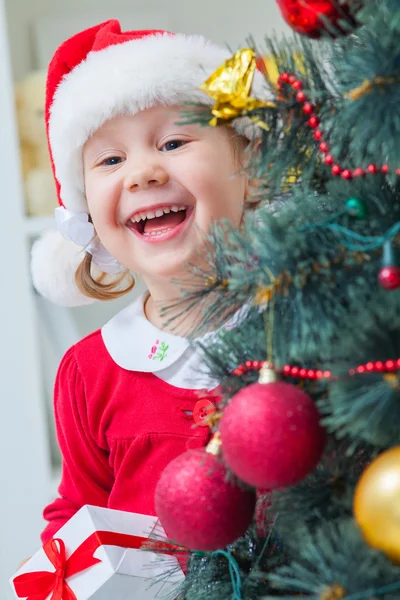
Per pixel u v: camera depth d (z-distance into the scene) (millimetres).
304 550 469
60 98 878
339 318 473
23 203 1353
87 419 953
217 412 549
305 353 483
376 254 477
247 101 522
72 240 970
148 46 832
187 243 842
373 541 429
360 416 431
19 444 1368
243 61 543
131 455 896
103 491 973
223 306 548
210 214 829
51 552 729
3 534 1378
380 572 428
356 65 445
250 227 536
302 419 453
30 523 1378
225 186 831
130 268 901
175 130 819
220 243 566
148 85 800
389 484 418
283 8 497
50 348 1463
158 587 700
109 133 842
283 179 564
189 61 815
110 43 892
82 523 735
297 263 481
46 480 1374
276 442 447
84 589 701
